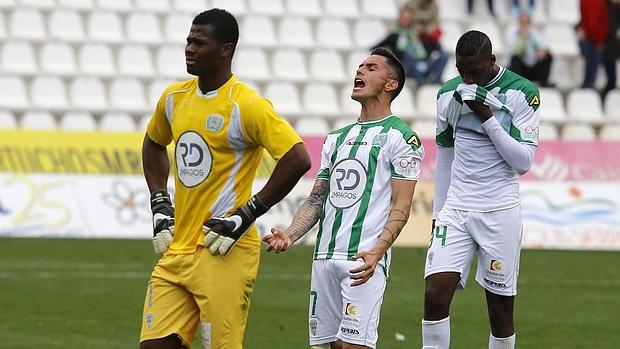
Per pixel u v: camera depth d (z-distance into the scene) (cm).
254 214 1884
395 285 3947
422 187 5172
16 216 4862
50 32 6344
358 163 2102
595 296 3862
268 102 1902
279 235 2008
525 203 5250
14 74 5938
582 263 4716
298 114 6159
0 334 2975
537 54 6431
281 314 3362
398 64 2144
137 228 4966
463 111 2338
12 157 4906
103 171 4984
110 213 4947
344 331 2053
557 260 4781
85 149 4994
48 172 4928
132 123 5728
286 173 1878
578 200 5300
